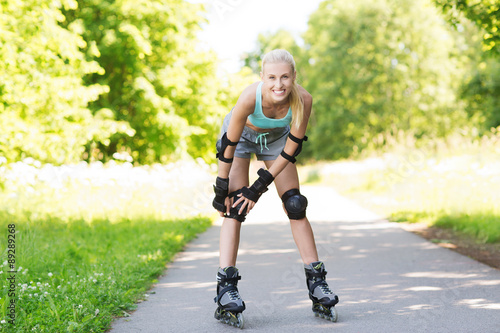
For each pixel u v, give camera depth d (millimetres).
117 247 6938
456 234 8484
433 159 15273
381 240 8141
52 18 12258
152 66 19984
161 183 11430
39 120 13883
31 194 8453
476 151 13922
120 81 19797
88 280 4668
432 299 4473
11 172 8742
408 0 41219
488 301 4352
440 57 42375
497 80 24906
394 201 13438
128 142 20266
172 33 19297
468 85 26047
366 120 43094
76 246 6645
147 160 20812
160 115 19250
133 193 10672
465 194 10594
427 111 41938
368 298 4574
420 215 10484
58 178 9727
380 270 5852
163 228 8820
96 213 9250
